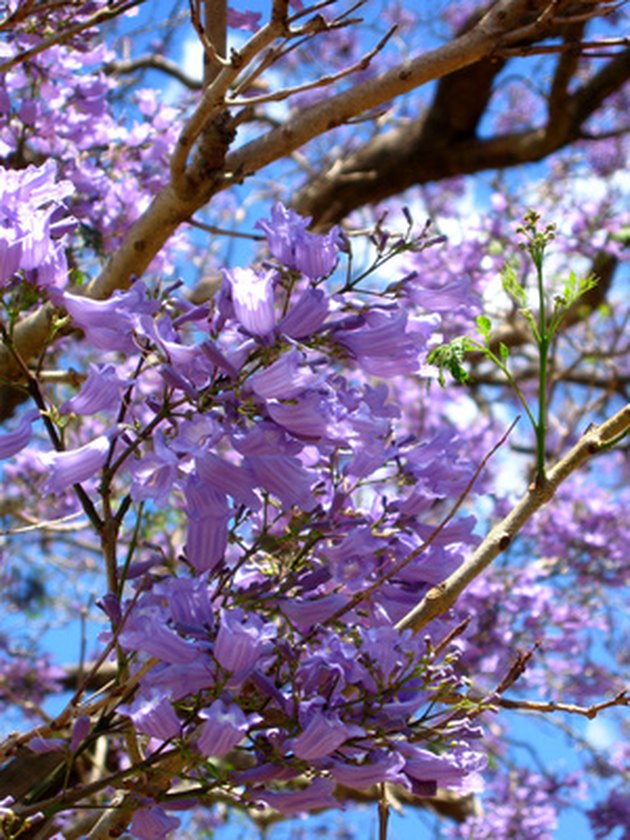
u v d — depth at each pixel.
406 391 2.80
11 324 0.84
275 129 1.18
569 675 2.48
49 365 1.94
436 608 0.85
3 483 2.13
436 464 0.89
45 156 1.52
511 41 1.11
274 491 0.79
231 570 0.85
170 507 1.79
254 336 0.79
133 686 0.80
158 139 1.62
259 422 0.79
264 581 0.89
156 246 1.23
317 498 0.87
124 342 0.82
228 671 0.76
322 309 0.80
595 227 2.48
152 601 0.81
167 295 0.84
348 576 0.86
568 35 2.74
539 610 2.16
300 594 0.86
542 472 0.86
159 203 1.21
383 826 0.88
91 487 0.92
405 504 0.88
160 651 0.76
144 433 0.81
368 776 0.78
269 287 0.79
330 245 0.82
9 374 1.31
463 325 1.95
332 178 2.55
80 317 0.82
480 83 2.97
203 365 0.81
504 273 0.90
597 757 2.50
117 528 0.84
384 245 0.92
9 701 2.57
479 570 0.85
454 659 0.82
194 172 1.18
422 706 0.82
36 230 0.83
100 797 1.36
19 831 0.78
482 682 2.21
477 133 3.11
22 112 1.44
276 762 0.79
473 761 0.81
